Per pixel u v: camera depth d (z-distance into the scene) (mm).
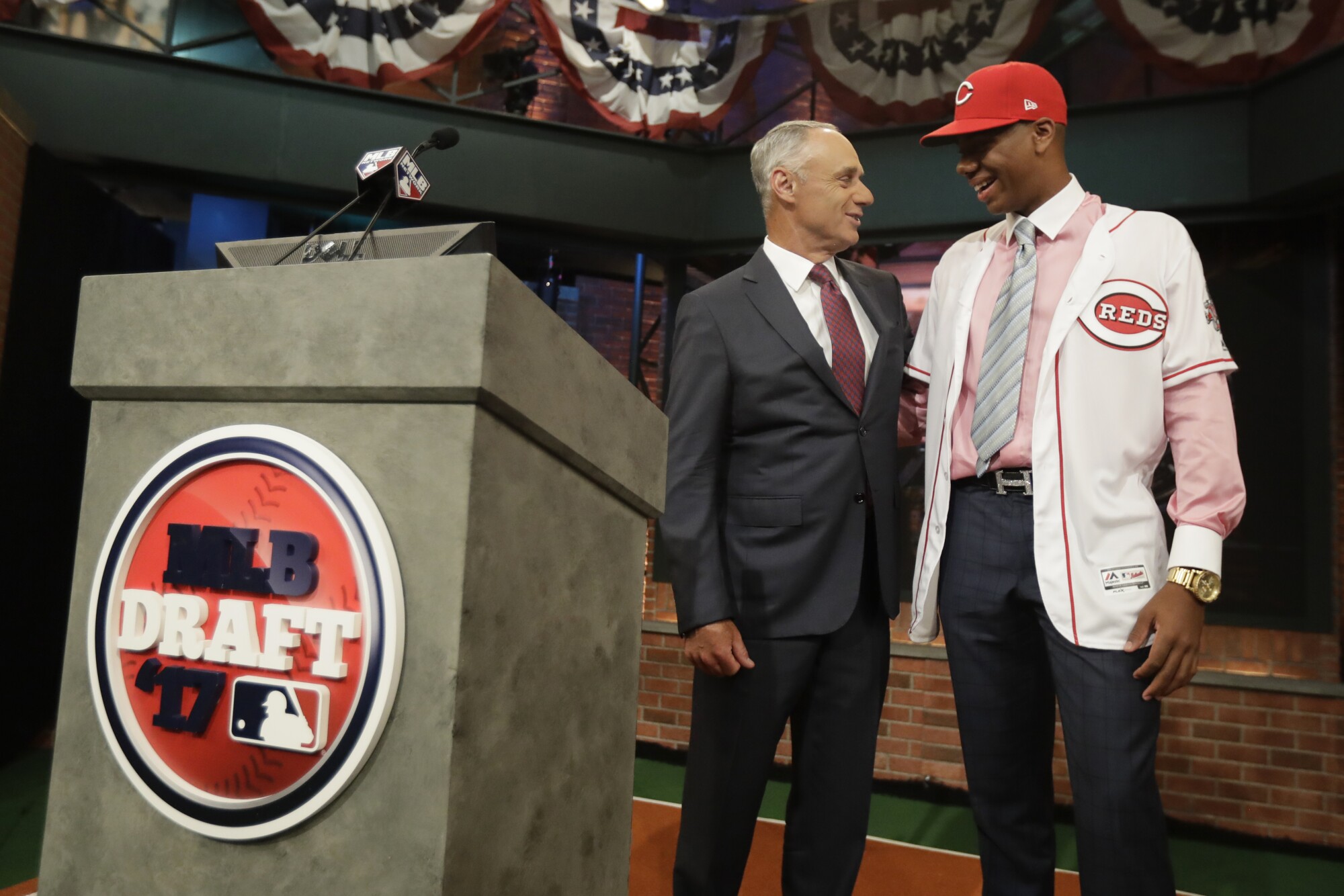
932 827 3305
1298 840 3162
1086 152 4070
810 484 1680
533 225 4613
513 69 5066
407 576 729
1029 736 1642
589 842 958
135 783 769
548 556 871
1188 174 3914
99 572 800
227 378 789
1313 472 4031
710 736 1694
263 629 750
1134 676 1432
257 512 773
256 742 736
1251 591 4078
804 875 1689
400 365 733
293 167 4250
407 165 1117
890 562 1710
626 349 6094
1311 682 3283
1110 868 1428
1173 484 4148
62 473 4219
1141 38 3887
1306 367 4094
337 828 720
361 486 741
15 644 3873
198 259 5059
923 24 4277
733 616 1684
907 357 1898
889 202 4324
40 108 4035
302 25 4223
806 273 1783
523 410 782
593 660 977
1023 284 1620
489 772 754
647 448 1099
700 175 4668
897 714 3701
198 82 4188
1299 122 3639
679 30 4543
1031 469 1552
